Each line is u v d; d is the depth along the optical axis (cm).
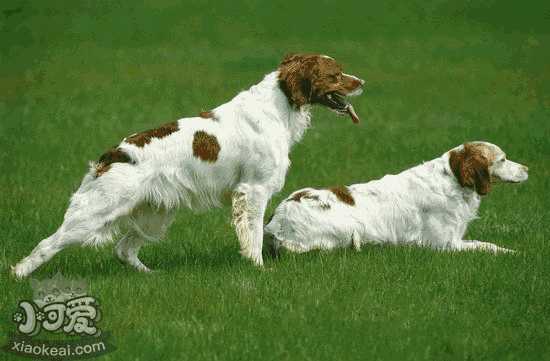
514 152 1930
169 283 1030
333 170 1811
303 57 1111
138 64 3284
